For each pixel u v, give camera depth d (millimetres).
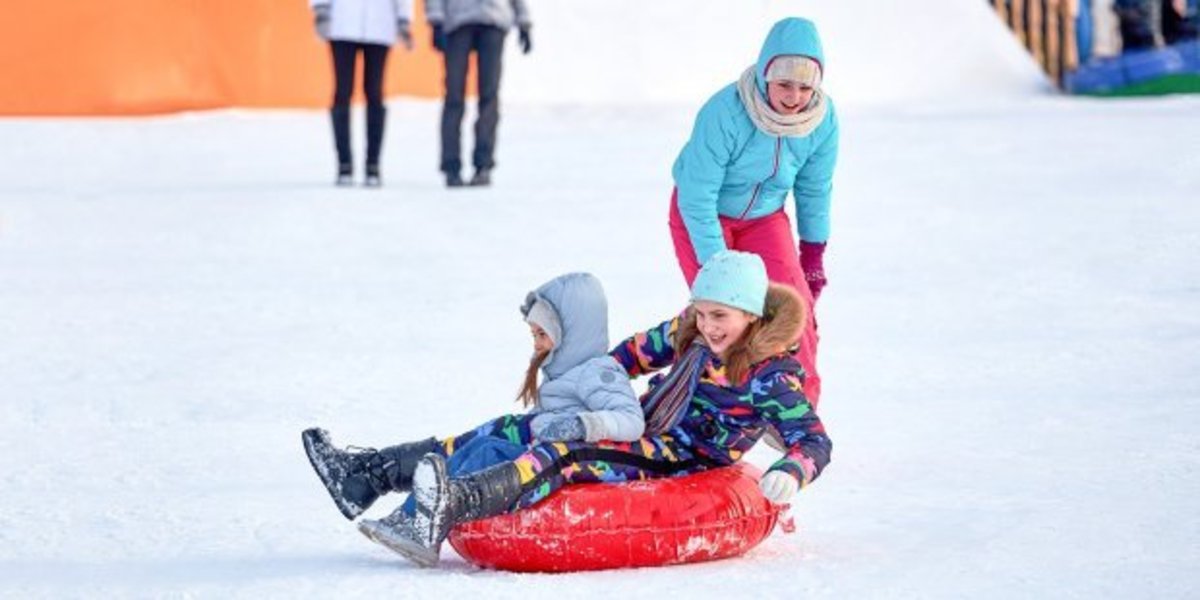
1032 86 63562
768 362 12391
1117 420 16797
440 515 11641
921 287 25375
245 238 31781
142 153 46281
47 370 20797
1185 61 61562
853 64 62406
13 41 52469
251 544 12984
